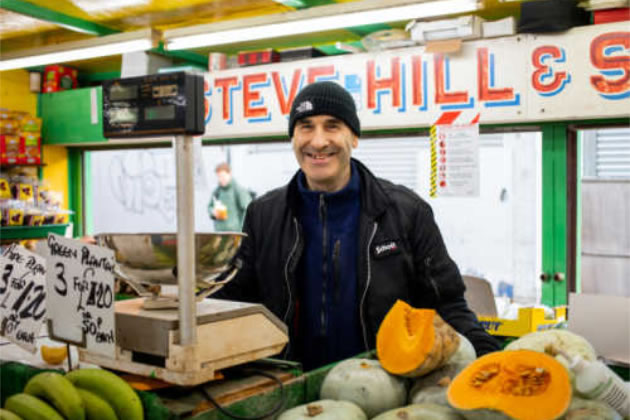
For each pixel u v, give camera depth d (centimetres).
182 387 122
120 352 126
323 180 193
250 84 415
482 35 341
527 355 109
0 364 140
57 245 130
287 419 119
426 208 204
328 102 185
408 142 471
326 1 362
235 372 134
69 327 128
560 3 321
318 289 197
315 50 397
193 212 114
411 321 139
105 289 120
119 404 112
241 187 572
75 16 408
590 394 108
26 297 142
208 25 359
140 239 115
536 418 100
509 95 337
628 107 310
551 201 355
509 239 462
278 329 136
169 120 110
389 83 369
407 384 136
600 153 405
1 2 367
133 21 419
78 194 539
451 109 352
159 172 666
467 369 114
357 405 128
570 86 322
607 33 311
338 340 196
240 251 211
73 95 500
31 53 418
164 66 469
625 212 324
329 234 197
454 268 199
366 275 193
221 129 429
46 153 522
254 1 374
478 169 348
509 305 336
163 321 118
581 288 340
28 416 109
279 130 406
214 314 121
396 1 303
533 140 446
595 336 196
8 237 475
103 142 494
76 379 115
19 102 509
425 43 357
